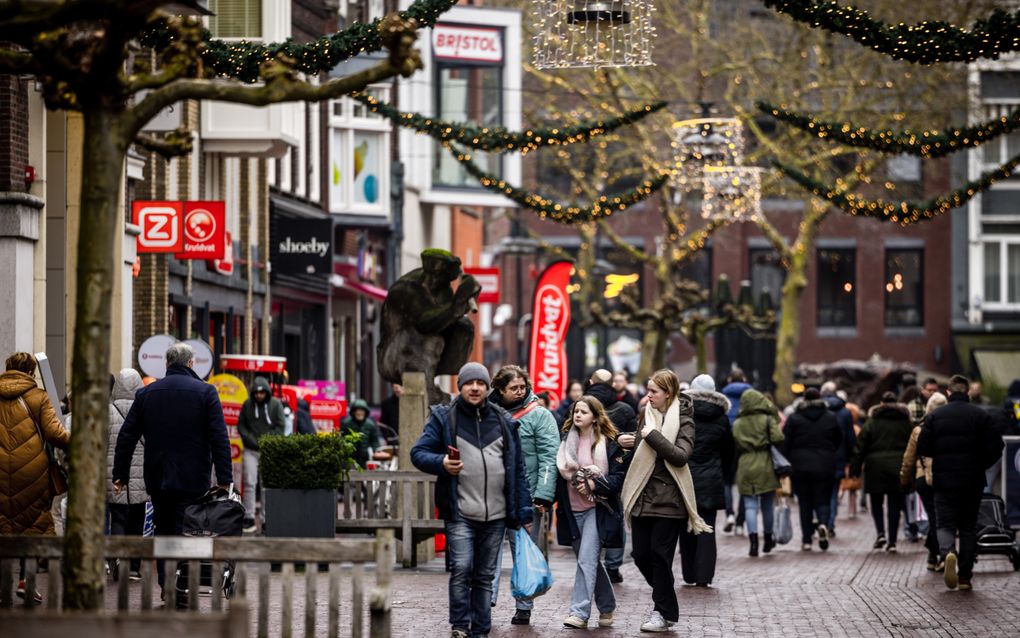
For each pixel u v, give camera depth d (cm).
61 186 4047
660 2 8138
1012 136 11112
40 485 2523
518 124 8338
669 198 8219
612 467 2517
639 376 7888
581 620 2525
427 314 3553
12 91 3616
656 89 7819
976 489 3105
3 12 1430
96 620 1143
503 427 2262
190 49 1513
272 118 5375
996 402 11069
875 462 3991
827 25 2400
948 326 11525
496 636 2425
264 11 4525
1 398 2523
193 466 2483
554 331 4844
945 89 8162
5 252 3619
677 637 2427
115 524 2895
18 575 2673
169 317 4941
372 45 2364
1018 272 11375
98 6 1413
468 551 2242
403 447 3425
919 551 4038
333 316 7612
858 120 7969
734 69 7881
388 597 1592
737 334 11650
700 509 3116
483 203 8631
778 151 7850
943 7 7481
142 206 4394
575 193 8488
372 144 7300
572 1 3198
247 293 5906
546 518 3409
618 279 5753
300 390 4812
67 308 4041
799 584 3209
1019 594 3034
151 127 4394
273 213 6259
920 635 2466
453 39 8219
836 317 11706
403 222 8150
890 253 11625
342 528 3344
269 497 3191
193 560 1666
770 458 3862
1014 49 2395
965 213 11406
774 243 8556
